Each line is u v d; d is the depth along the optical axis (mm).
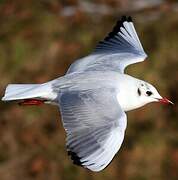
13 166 14938
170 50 16109
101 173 14555
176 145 14945
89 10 17453
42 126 15336
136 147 14828
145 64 15758
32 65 16141
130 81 10195
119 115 9281
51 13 17062
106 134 9094
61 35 16641
